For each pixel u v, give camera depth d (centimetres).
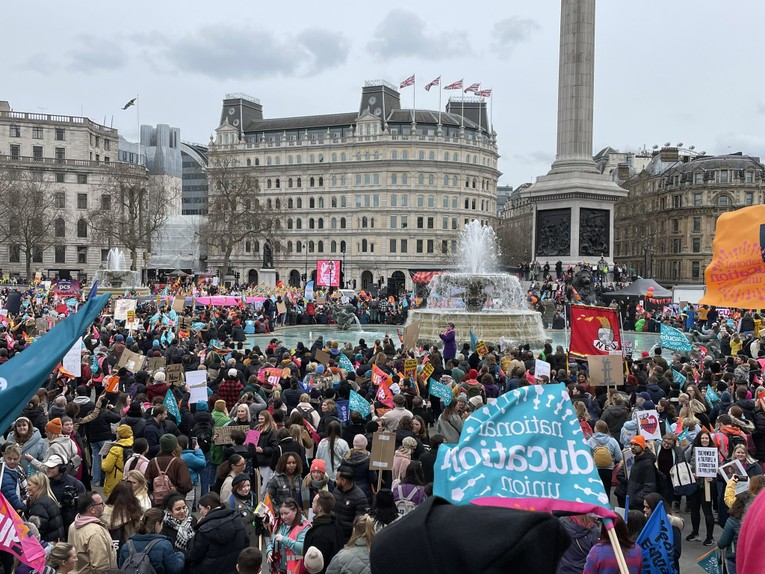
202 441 1489
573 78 6353
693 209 13550
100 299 675
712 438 1376
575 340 2192
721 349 3309
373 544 280
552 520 268
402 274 16012
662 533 841
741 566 326
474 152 16450
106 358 2400
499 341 3466
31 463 1182
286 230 16700
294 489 1109
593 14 6319
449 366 2456
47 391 1859
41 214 11206
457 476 546
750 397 1794
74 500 1082
